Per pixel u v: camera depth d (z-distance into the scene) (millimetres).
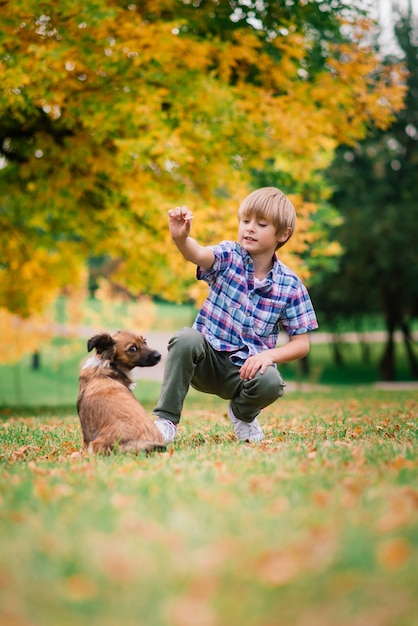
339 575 2121
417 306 29688
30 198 11938
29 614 1980
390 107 11461
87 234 12633
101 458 4121
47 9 8953
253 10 10992
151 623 1925
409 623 1893
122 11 9383
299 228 11656
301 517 2660
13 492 3236
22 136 11391
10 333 23031
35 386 32844
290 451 4207
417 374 31641
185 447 4855
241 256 4758
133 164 10227
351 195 27734
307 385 25297
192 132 10172
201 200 10852
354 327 35375
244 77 11055
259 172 13234
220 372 4875
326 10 11242
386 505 2789
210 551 2336
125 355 4844
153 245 11039
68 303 24375
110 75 9820
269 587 2082
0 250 13617
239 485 3193
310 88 11008
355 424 6289
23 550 2387
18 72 8789
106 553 2344
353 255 27297
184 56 9914
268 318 4832
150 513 2783
